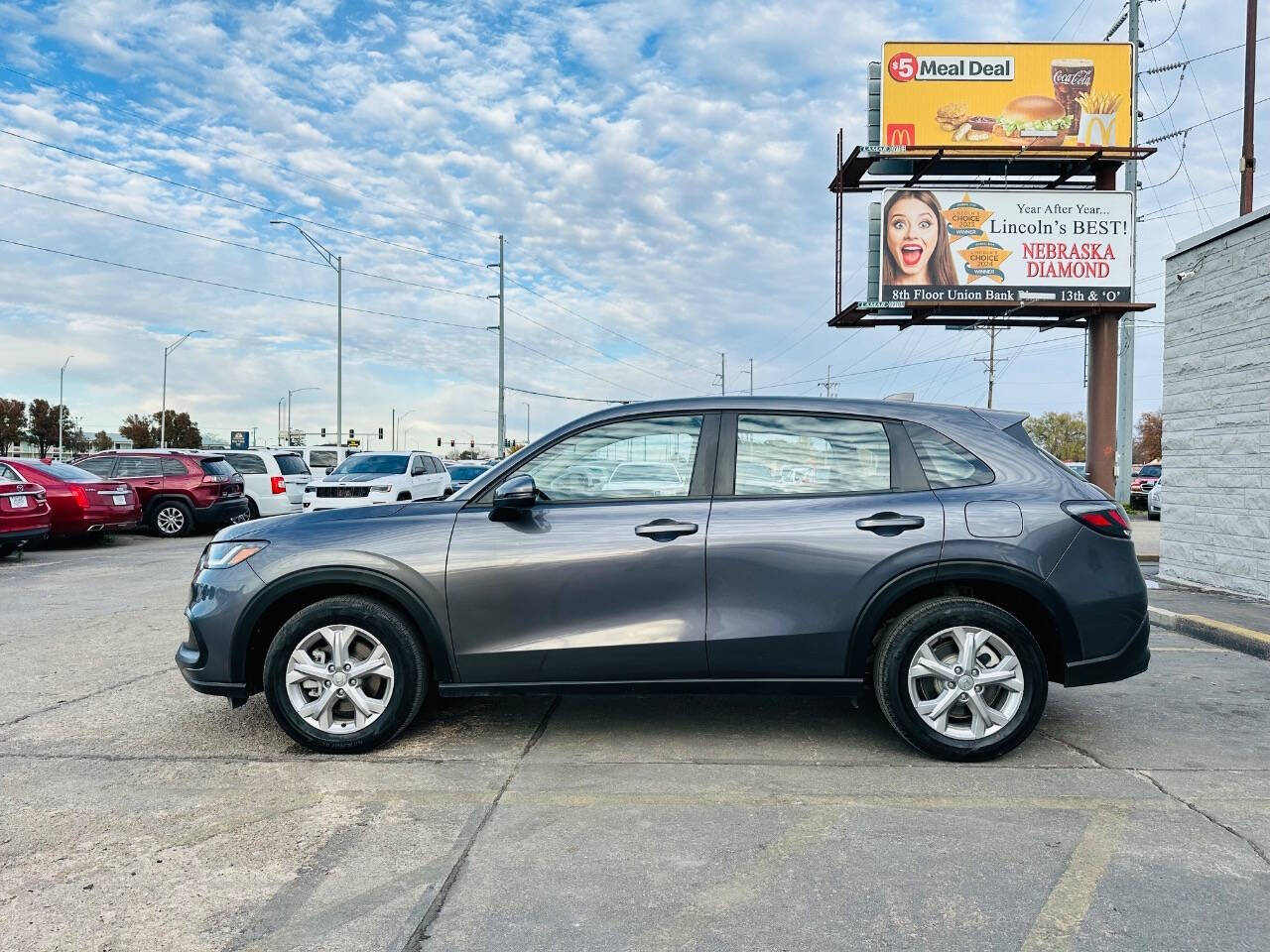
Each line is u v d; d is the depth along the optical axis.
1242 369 8.39
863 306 17.45
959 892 2.82
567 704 5.02
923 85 17.44
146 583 10.39
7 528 12.13
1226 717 4.79
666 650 4.04
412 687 4.13
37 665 6.05
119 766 4.02
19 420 84.62
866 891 2.83
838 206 18.91
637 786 3.74
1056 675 4.24
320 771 3.95
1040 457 4.25
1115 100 17.31
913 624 3.97
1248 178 14.93
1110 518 4.10
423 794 3.65
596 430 4.33
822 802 3.57
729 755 4.16
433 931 2.60
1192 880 2.90
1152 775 3.88
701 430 4.29
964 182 18.27
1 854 3.11
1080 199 17.33
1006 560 3.97
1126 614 4.05
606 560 4.05
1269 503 8.04
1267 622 6.95
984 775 3.88
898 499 4.10
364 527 4.21
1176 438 9.52
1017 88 17.36
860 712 4.87
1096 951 2.48
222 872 2.97
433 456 19.88
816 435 4.27
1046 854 3.10
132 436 91.56
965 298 17.42
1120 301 17.22
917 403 4.41
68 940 2.54
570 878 2.93
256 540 4.24
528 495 4.00
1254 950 2.48
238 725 4.65
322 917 2.67
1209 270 8.88
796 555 4.02
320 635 4.13
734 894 2.81
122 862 3.05
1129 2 23.98
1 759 4.12
